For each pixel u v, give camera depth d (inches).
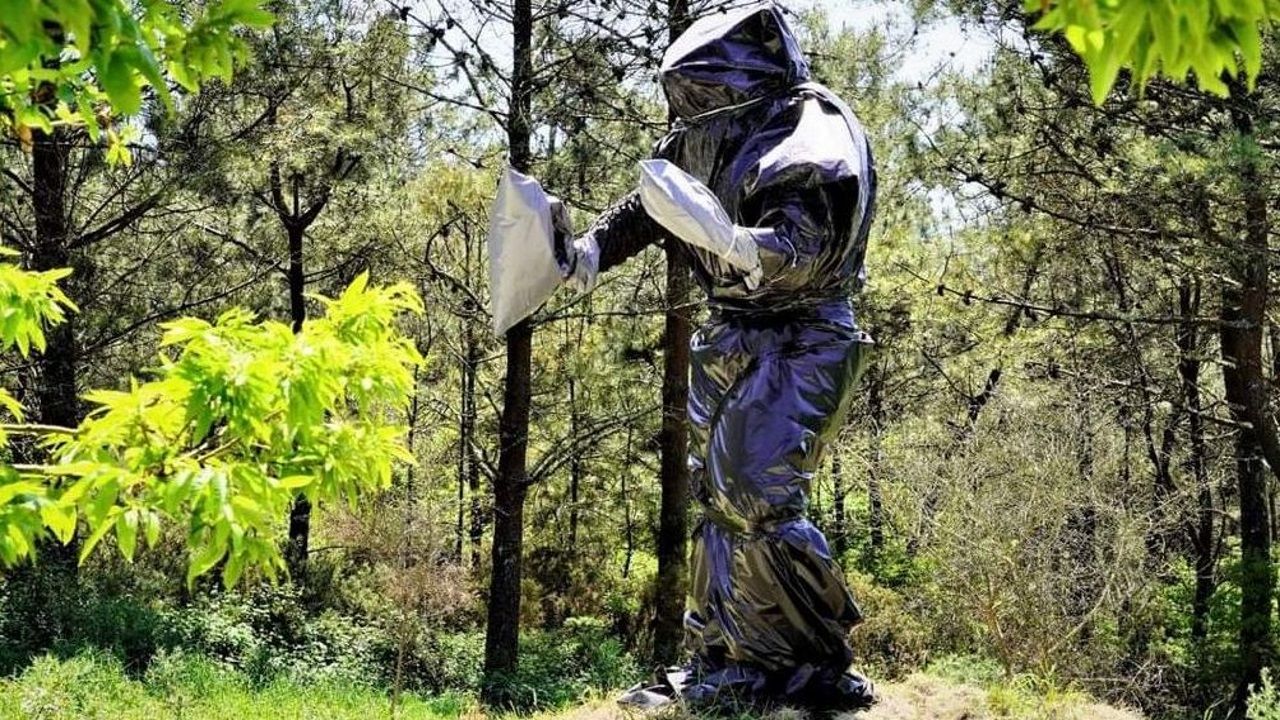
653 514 968.3
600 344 735.1
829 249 240.7
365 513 665.0
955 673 381.1
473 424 810.2
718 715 256.7
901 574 755.4
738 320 259.9
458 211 661.9
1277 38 421.7
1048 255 649.6
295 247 698.2
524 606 858.1
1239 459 661.9
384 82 639.1
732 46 248.2
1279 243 546.0
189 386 131.0
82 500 123.6
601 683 663.8
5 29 93.7
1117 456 600.7
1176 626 687.1
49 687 430.6
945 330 820.0
